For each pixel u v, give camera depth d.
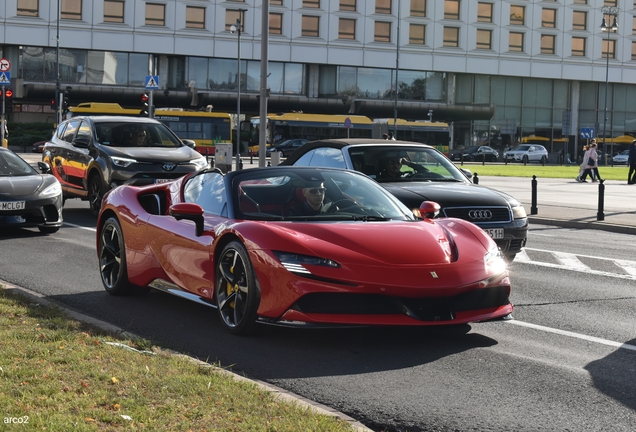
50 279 8.95
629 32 73.56
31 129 58.56
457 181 10.71
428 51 68.38
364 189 7.13
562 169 52.59
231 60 64.12
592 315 7.46
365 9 66.56
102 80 61.66
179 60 63.47
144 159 15.12
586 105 74.31
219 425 3.90
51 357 4.99
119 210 7.94
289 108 65.44
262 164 21.91
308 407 4.33
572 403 4.75
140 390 4.41
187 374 4.78
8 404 4.05
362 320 5.66
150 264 7.45
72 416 3.89
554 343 6.30
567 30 72.19
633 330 6.84
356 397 4.83
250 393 4.49
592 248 13.07
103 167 15.16
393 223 6.47
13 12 59.19
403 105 67.62
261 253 5.94
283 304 5.78
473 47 69.69
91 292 8.24
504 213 9.78
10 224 12.35
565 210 19.59
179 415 4.02
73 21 60.22
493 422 4.40
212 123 56.03
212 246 6.50
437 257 5.95
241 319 6.17
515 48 71.00
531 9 71.12
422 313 5.77
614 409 4.65
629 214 18.58
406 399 4.80
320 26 65.69
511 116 72.25
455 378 5.26
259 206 6.64
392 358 5.74
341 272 5.68
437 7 68.38
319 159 11.09
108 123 16.27
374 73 67.75
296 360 5.66
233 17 63.47
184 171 15.40
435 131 63.03
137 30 61.47
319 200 6.77
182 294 7.00
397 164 10.68
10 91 32.19
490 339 6.38
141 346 5.54
